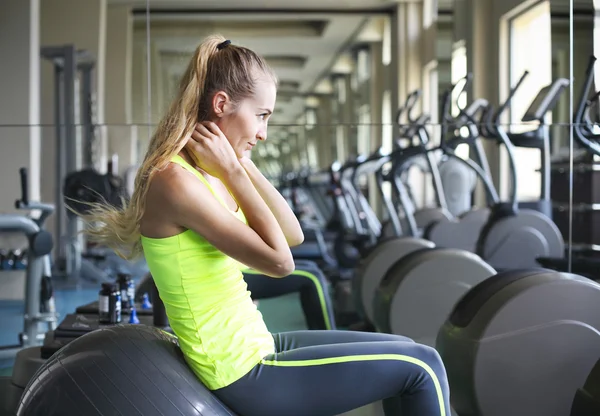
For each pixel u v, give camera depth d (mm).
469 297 2117
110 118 4395
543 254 3789
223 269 1404
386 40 5480
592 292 1977
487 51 4219
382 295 3025
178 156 1404
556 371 1971
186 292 1381
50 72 4379
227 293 1404
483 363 1970
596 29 3098
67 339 2443
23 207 3678
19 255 4000
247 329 1408
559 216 3574
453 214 4820
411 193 5512
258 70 1451
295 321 3326
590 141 3139
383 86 5535
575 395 1785
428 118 4684
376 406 2482
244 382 1387
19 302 3961
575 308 1973
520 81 3900
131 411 1388
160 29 4418
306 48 5449
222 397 1412
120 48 4398
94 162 4512
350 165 5039
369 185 5598
